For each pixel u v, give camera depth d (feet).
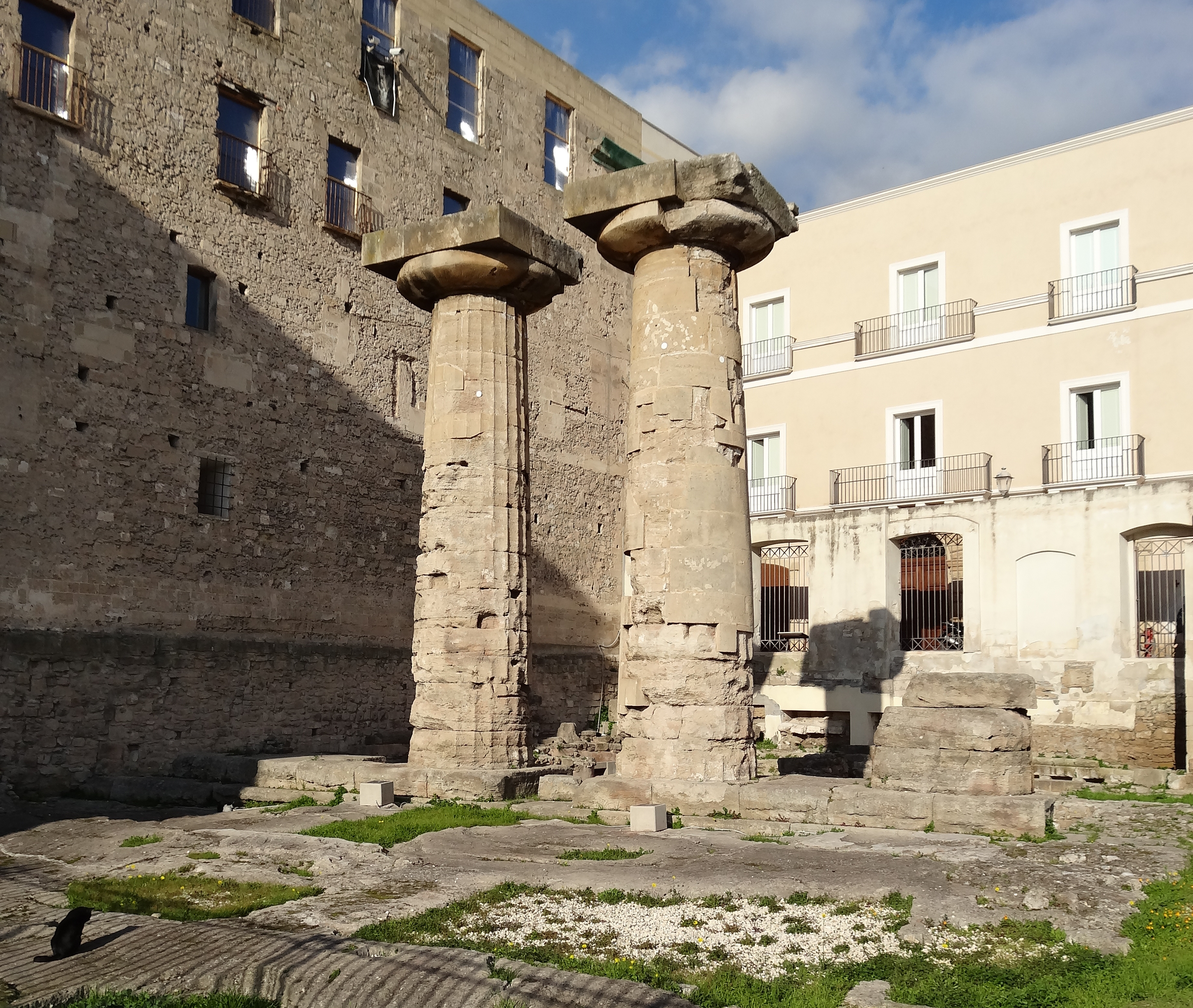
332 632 77.97
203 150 73.00
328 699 76.95
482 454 56.13
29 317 61.82
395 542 84.07
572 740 74.84
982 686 46.75
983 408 93.97
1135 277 87.15
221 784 56.70
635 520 48.55
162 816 50.31
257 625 72.64
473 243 55.47
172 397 69.00
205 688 68.59
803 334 106.52
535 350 104.47
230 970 24.11
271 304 76.43
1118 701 79.82
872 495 99.14
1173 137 87.25
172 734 66.28
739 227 49.16
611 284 115.14
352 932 26.73
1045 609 84.48
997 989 22.53
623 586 49.52
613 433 113.60
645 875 32.55
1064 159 92.63
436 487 56.54
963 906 28.43
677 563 47.11
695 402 48.32
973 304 95.81
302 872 34.86
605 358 113.39
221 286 73.00
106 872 36.32
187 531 68.90
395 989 22.30
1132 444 85.51
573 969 23.75
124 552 65.16
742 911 28.48
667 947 25.66
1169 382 84.74
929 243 99.71
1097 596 81.97
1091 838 39.17
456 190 94.99
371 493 82.53
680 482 47.67
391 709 81.87
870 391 100.94
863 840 38.37
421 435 87.45
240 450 72.95
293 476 76.54
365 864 35.29
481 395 56.65
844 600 94.58
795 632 98.73
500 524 55.88
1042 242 92.99
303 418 77.82
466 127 98.37
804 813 42.65
